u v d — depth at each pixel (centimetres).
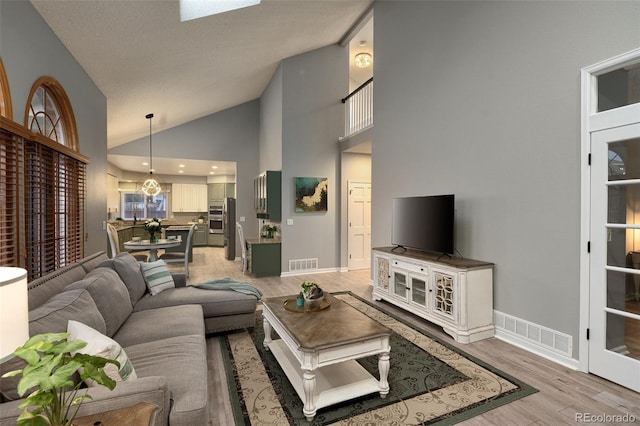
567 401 208
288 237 606
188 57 446
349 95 619
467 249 346
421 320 362
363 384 216
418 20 415
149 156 729
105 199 484
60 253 330
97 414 109
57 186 316
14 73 249
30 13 271
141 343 217
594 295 239
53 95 332
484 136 325
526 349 284
